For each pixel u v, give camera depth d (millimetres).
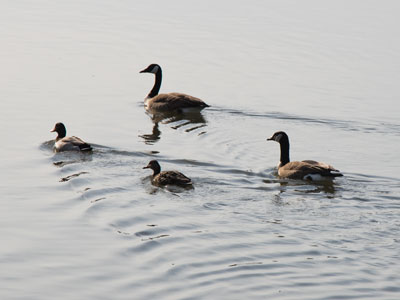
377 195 22688
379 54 40438
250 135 28859
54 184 23109
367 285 17094
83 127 29047
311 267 17938
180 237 19578
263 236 19672
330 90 34531
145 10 48188
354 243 19281
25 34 42250
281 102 32719
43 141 27109
